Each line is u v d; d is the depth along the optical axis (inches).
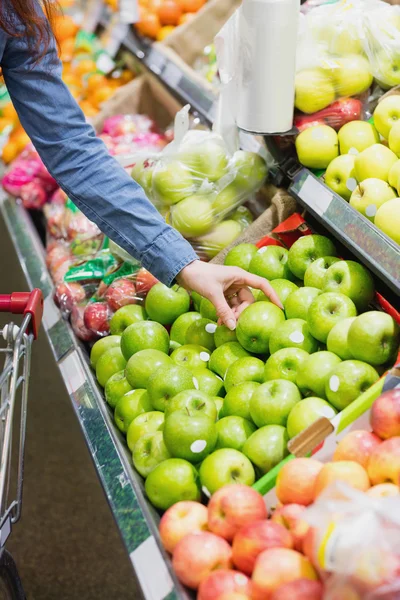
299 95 70.4
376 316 50.9
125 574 92.6
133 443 54.2
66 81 128.7
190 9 123.3
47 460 112.3
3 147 125.0
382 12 70.9
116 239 60.6
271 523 40.6
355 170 63.9
